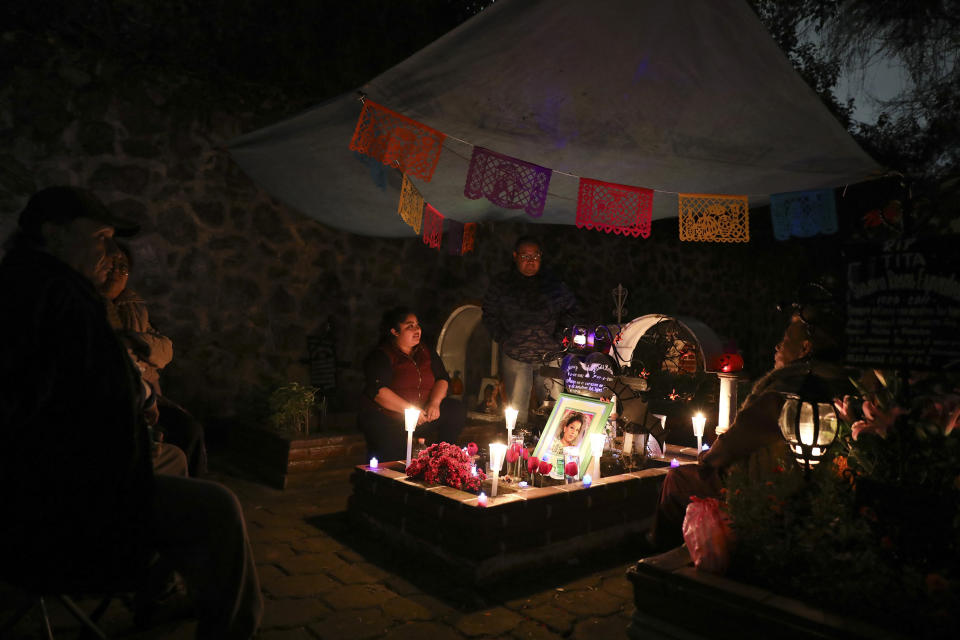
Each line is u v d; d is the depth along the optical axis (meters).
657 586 2.23
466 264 7.84
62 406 1.54
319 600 2.93
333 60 6.77
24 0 5.15
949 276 1.89
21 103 5.18
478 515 3.12
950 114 7.84
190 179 6.00
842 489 2.18
